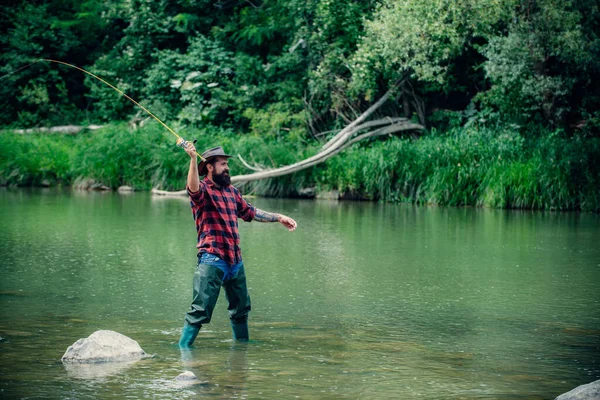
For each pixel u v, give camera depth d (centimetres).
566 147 1947
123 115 2867
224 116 2647
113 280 866
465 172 1992
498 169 1964
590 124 2164
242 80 2645
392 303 764
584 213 1820
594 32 2150
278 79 2612
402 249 1153
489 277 920
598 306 759
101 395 457
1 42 3095
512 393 475
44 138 2547
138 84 2908
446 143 2078
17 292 792
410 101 2384
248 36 2684
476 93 2448
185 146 571
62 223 1426
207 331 642
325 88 2389
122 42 3016
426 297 796
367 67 2230
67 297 769
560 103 2205
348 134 2186
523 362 552
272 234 1335
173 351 569
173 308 725
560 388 487
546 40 2048
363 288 841
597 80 2275
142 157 2325
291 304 753
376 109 2388
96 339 550
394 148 2092
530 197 1919
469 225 1500
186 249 1115
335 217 1630
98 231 1315
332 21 2334
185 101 2712
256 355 560
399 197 2077
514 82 2105
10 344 582
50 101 3056
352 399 458
